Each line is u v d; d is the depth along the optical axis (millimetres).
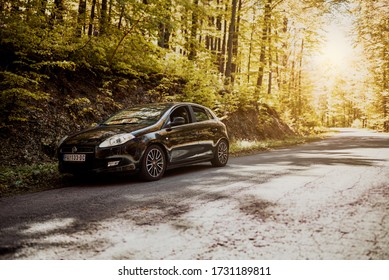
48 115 8641
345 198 4578
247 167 7887
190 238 3174
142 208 4227
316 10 22234
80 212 4074
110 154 5801
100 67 10852
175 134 6883
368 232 3254
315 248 2904
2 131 7562
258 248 2924
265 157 10320
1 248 2953
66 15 10758
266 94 20062
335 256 2748
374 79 38750
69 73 10133
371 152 11312
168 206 4312
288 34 25812
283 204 4312
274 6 20719
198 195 4902
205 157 7730
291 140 18359
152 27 11422
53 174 6570
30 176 6215
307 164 8180
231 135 15781
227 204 4352
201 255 2803
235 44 20297
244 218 3754
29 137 7883
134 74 11859
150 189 5414
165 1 11922
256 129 18578
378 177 6133
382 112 38625
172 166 6781
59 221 3713
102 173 5840
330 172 6801
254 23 21000
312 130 28969
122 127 6438
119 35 11906
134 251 2893
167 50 14125
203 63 16469
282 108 25422
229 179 6184
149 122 6691
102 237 3211
